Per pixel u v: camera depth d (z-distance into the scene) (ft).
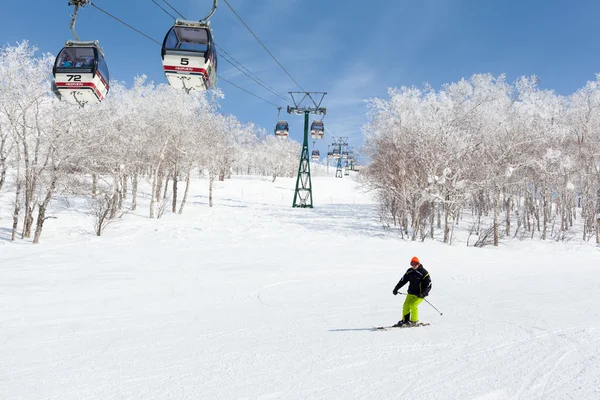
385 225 136.15
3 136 96.48
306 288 52.70
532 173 140.36
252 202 207.31
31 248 86.69
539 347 23.41
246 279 58.80
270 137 401.70
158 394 18.98
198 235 106.73
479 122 123.44
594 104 135.74
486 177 114.83
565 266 73.20
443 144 112.68
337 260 76.13
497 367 20.42
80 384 20.56
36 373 22.39
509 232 140.87
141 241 97.71
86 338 30.35
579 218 190.39
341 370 21.21
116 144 122.11
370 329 30.81
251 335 30.17
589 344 23.31
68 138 96.37
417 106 124.06
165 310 41.04
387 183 118.83
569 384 17.56
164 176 158.71
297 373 21.08
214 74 57.36
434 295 45.78
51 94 94.73
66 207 130.93
